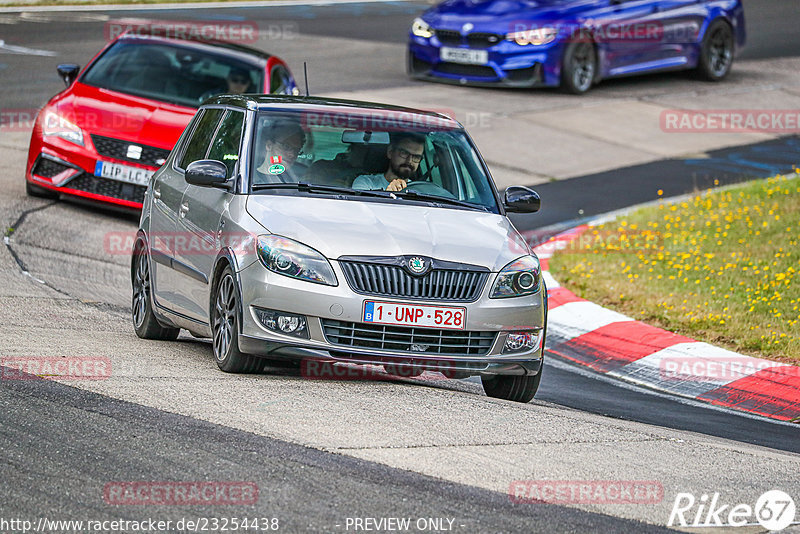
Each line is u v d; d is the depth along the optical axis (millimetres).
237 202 28438
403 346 26766
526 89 86250
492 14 84562
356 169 29781
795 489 22438
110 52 54656
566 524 19078
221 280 28078
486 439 23484
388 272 26688
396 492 19797
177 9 114688
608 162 69312
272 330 26500
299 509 18688
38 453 20516
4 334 29875
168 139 49188
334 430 23016
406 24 113688
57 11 108938
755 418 31531
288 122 30422
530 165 67375
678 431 27781
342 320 26391
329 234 27031
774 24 119000
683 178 66312
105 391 24641
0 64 83250
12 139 64312
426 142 30969
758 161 70812
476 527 18531
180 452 21000
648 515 19906
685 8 89062
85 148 49688
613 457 23250
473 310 26984
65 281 39438
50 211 49656
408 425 23906
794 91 90062
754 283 44125
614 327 39875
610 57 85938
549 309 43094
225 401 24531
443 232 28031
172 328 33125
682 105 84000
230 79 53406
